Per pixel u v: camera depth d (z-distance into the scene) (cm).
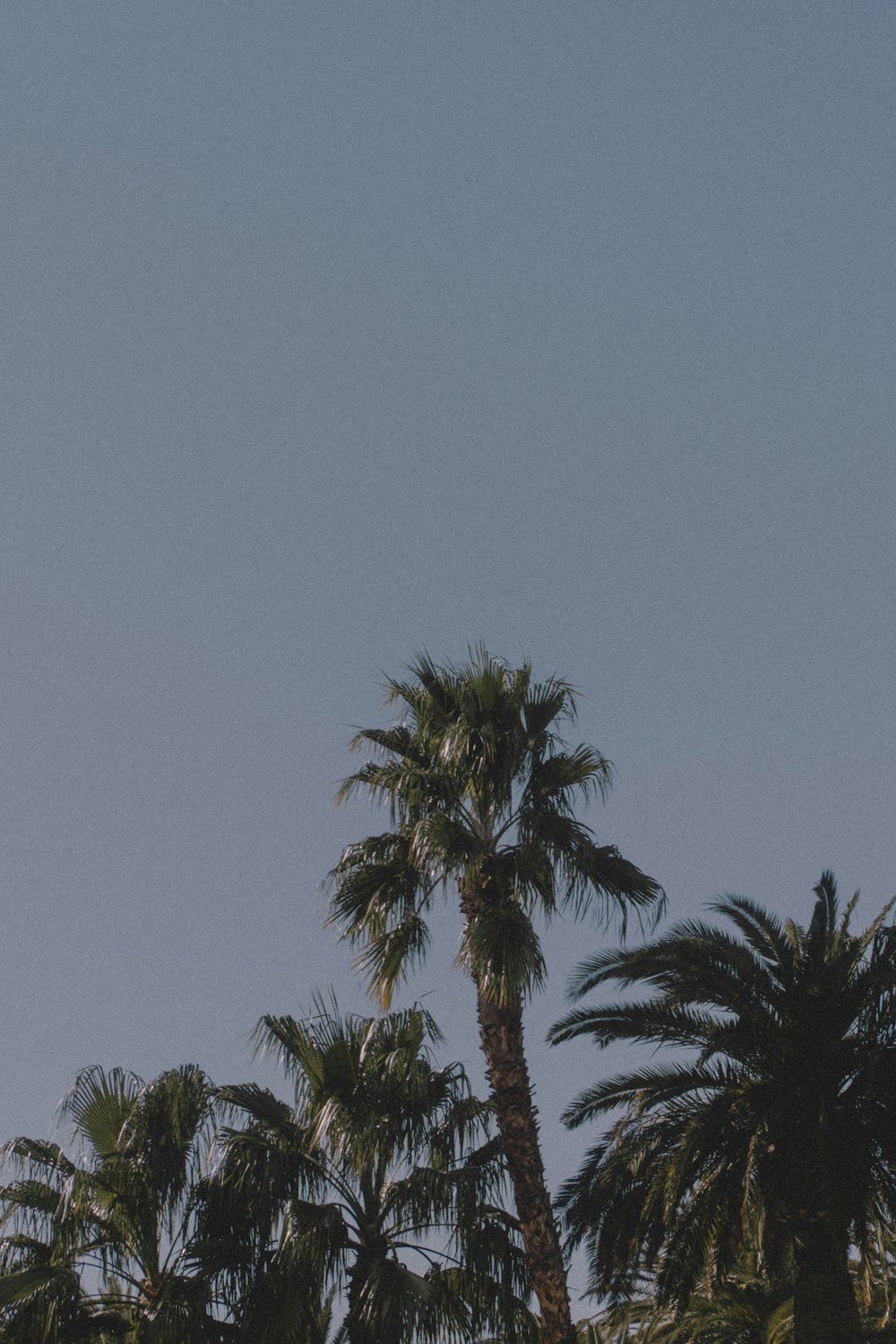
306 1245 1834
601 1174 2119
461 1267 1897
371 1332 1762
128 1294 1975
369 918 2034
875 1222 2130
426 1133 2020
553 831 2053
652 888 2070
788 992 2127
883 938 2084
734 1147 2086
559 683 2214
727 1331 2919
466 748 2062
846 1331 1898
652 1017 2166
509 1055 1938
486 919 1914
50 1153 2067
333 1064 2030
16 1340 1795
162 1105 2050
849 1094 2069
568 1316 1802
